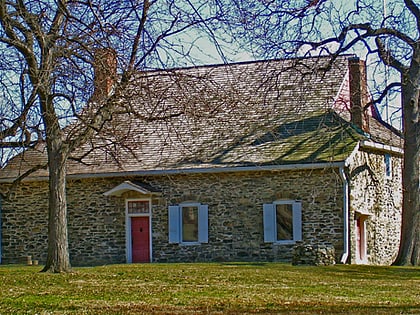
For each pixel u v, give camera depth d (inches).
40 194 1331.2
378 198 1304.1
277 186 1219.2
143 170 1266.0
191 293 697.6
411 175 1149.1
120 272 928.9
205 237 1245.7
